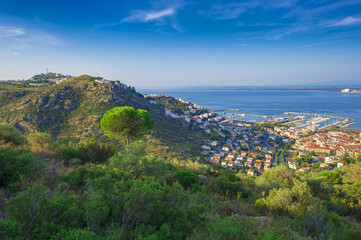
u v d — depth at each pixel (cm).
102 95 9306
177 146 6750
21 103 7956
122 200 512
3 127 1509
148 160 1098
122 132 2070
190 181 1210
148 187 504
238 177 1938
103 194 565
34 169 868
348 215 1051
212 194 1145
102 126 2112
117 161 1101
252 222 635
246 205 970
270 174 1825
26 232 404
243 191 1250
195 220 546
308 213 733
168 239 441
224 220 586
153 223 492
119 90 10488
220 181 1319
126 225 464
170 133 8581
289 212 835
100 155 1531
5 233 357
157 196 504
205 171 1961
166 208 515
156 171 1098
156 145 6075
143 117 2142
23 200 419
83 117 7619
